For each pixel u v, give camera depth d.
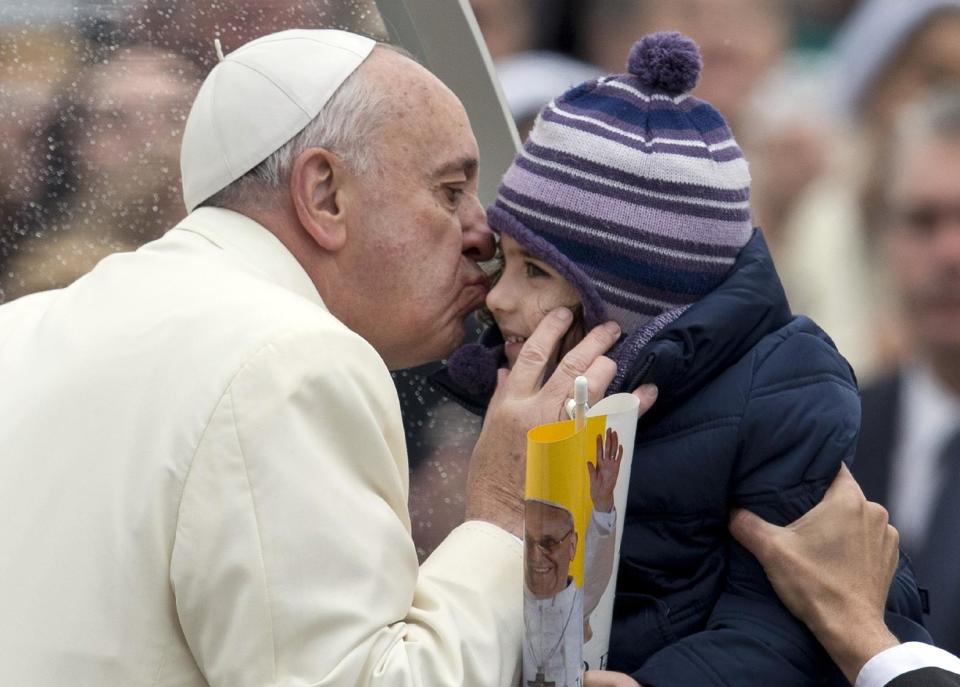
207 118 7.35
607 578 6.44
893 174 15.88
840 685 7.17
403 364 7.79
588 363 6.90
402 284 7.38
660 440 7.07
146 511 6.02
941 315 15.17
